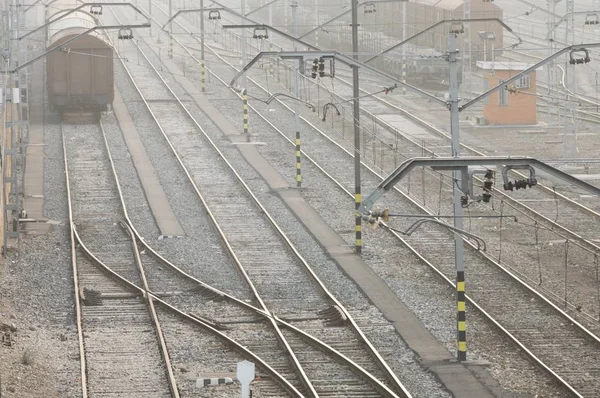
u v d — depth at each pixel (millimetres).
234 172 77312
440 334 43938
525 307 47469
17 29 73062
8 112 78875
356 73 57406
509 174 75875
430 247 58250
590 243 57250
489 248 57875
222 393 36531
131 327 45125
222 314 47125
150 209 68062
